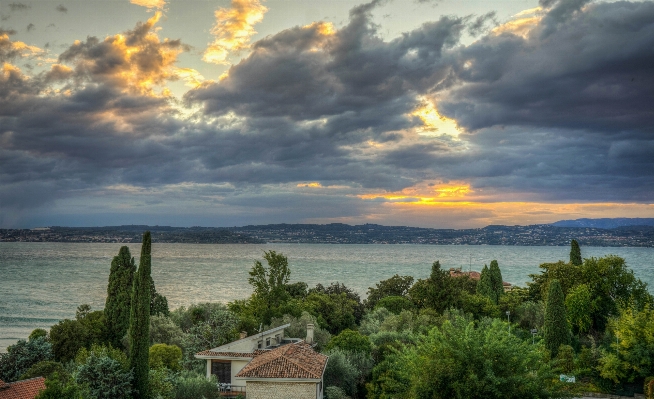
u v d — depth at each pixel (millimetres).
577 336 75062
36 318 138875
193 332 68000
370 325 78125
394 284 115438
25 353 58594
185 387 45875
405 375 39531
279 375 41438
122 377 45031
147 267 48594
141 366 46844
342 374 52500
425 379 35750
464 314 84000
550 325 69375
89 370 44719
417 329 71000
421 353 39125
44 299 179750
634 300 76750
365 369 55969
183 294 197000
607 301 80812
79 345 66875
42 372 51969
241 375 41750
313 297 95500
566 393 37844
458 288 91250
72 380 43531
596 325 80688
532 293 96312
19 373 56188
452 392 35344
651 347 58125
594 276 82312
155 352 59750
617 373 58938
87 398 40844
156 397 45000
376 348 60594
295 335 70812
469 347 35594
